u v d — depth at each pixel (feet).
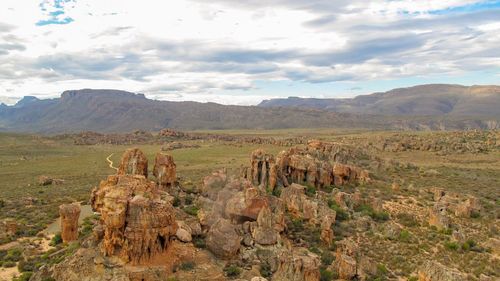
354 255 170.71
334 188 267.80
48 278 144.05
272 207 205.26
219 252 161.58
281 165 272.31
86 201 293.64
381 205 239.71
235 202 192.44
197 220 189.26
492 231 212.64
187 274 144.46
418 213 237.66
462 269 171.42
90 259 142.92
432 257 181.57
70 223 188.96
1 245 203.41
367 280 156.35
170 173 231.50
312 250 181.78
